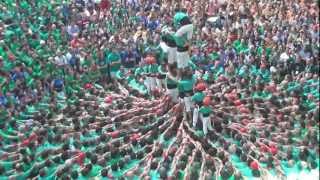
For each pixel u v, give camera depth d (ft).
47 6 134.72
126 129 94.94
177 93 95.71
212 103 98.58
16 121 96.58
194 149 88.79
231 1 136.05
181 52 90.02
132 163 88.48
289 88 105.09
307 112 98.32
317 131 93.35
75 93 105.81
